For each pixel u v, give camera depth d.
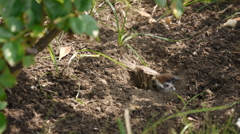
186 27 5.21
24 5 1.97
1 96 2.29
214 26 5.17
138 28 5.21
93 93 3.85
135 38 5.00
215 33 5.03
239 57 4.55
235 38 4.90
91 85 3.99
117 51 4.71
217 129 3.30
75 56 4.42
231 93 3.94
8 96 3.48
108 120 3.40
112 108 3.62
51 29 2.50
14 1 1.95
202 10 5.56
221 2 5.71
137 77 4.44
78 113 3.44
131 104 3.75
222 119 3.46
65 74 4.07
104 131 3.21
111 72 4.32
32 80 3.84
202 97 4.03
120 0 5.23
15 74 2.75
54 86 3.83
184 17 5.44
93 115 3.45
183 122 3.42
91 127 3.25
